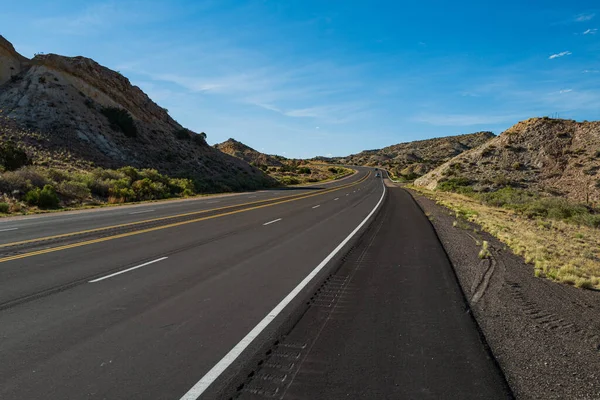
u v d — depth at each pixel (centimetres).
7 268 823
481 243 1267
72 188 2622
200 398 348
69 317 546
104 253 987
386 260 954
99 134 4584
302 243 1178
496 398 354
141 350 445
